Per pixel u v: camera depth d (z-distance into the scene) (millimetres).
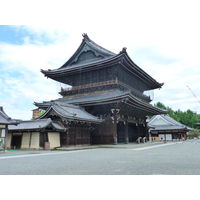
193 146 29984
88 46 38562
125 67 34625
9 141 26234
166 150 21719
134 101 30719
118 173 8422
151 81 45125
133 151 20359
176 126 63719
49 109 25531
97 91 34719
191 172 8523
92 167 10000
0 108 22891
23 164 11336
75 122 26156
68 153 18500
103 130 31297
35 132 24078
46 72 38531
